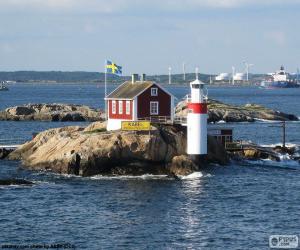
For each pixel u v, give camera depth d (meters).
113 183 170.62
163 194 156.75
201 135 187.88
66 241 118.50
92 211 140.00
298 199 151.62
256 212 138.75
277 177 180.62
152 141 182.75
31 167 192.62
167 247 115.25
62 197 153.75
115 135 185.12
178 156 184.62
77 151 183.38
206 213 137.88
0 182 168.00
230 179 176.00
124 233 123.38
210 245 116.38
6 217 134.62
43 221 131.75
